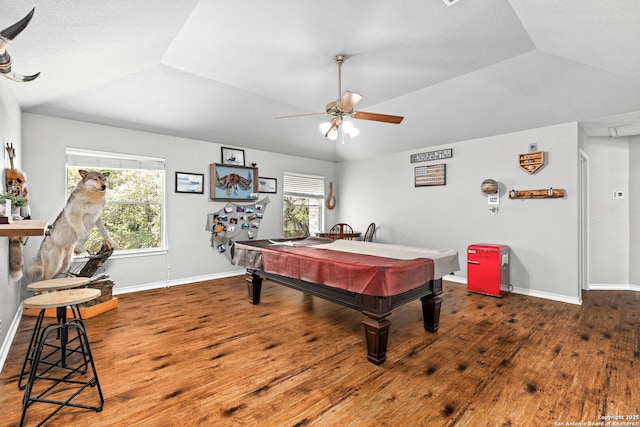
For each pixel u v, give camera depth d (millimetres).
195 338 2652
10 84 2582
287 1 2119
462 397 1820
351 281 2242
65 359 2049
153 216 4461
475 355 2344
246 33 2559
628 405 1732
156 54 2918
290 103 4324
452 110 4078
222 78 3506
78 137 3730
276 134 5211
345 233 6125
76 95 3359
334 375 2066
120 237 4211
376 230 5984
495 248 3895
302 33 2545
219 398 1809
